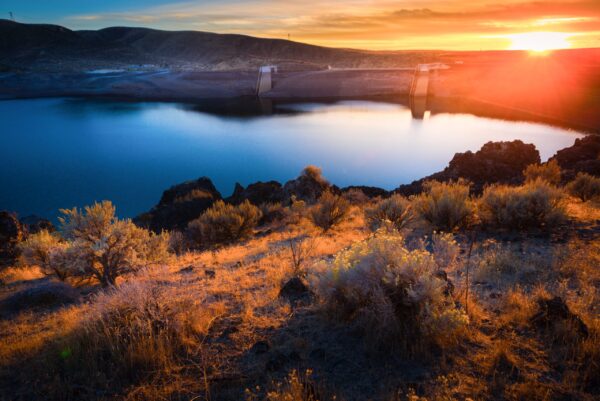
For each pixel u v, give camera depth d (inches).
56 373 167.2
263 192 1063.0
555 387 138.7
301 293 245.6
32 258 452.8
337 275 197.3
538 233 390.3
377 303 175.5
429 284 173.8
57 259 366.6
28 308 284.2
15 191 6378.0
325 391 141.7
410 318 176.6
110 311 204.8
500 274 265.1
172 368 163.9
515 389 138.3
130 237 379.2
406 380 148.0
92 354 172.7
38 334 219.9
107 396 149.8
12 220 657.0
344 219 589.9
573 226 406.9
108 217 371.2
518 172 1017.5
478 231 426.3
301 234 568.7
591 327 174.4
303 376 153.7
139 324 185.9
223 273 331.6
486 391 138.4
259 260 374.3
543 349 163.2
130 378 160.1
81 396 150.8
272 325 199.8
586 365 149.6
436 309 169.9
